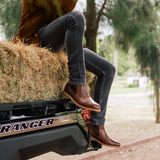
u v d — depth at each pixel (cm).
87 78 204
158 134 536
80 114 180
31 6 180
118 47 527
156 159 364
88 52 184
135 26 415
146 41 488
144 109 1115
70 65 165
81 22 161
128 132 577
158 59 630
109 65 183
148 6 394
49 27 179
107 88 187
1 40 146
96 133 188
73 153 175
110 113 982
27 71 148
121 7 383
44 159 359
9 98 138
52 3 146
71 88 166
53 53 179
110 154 398
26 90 149
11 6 223
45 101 156
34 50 159
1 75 134
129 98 1809
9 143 129
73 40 160
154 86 688
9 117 133
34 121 145
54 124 159
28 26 190
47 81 164
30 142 140
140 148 437
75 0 181
